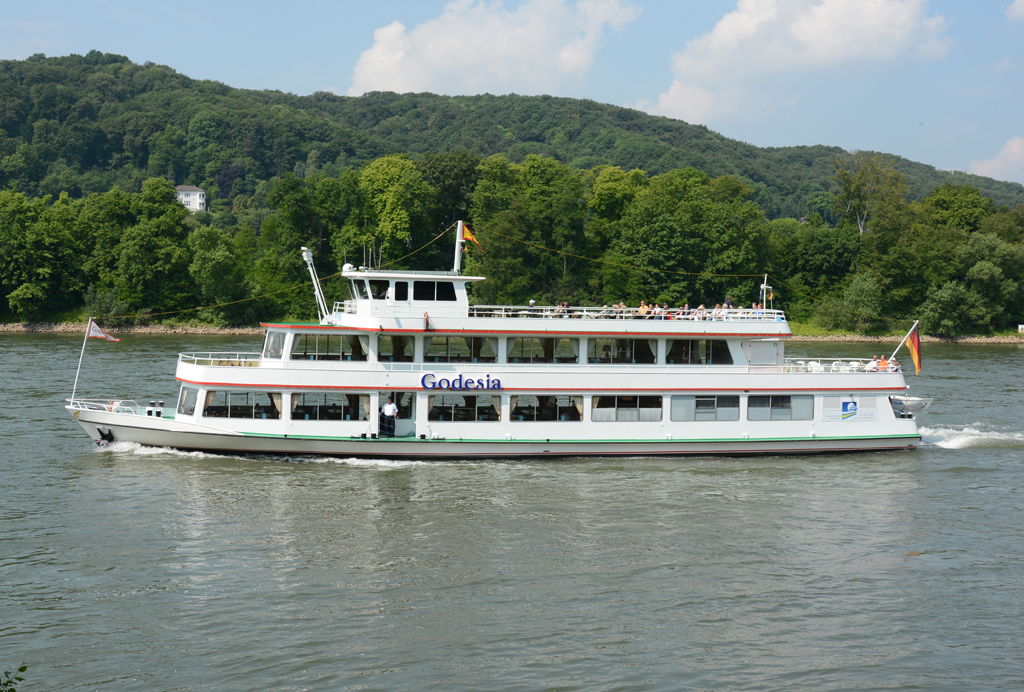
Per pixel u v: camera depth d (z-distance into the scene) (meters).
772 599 27.89
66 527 32.88
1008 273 136.50
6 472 39.88
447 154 145.00
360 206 136.62
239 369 41.97
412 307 43.25
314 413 42.31
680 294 128.38
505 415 43.44
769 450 45.94
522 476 40.75
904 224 140.12
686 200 135.50
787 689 22.94
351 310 44.81
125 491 37.28
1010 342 127.69
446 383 42.75
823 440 46.19
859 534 33.84
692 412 44.75
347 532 32.81
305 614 26.19
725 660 24.19
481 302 123.69
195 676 22.88
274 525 33.44
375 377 42.38
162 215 133.00
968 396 67.94
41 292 124.81
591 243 136.25
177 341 106.62
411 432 43.22
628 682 23.03
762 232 136.50
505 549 31.47
